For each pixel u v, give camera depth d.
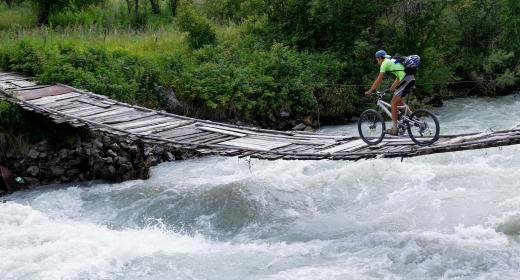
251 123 21.44
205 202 14.67
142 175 16.89
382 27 25.36
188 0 30.19
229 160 18.11
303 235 12.82
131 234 13.15
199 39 24.88
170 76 21.28
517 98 25.28
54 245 12.16
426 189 14.14
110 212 14.75
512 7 27.97
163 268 11.43
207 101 20.81
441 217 12.80
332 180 15.20
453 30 26.75
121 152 17.00
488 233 11.93
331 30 25.78
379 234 12.35
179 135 14.66
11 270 11.20
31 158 16.78
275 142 13.96
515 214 12.48
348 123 22.92
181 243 12.82
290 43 25.53
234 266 11.44
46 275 11.02
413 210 13.25
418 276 10.68
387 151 12.20
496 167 15.11
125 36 25.81
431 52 24.84
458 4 27.00
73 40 23.45
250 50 24.77
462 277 10.58
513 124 20.22
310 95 22.25
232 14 30.67
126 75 20.92
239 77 21.73
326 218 13.47
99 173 16.92
